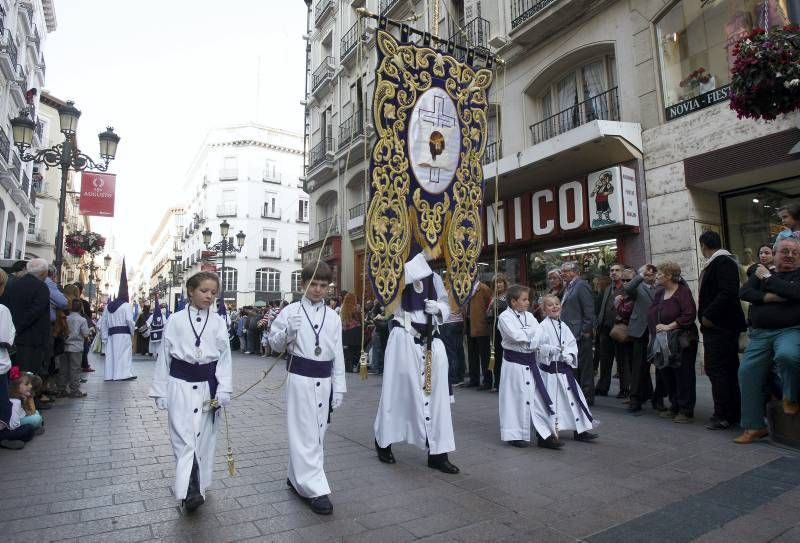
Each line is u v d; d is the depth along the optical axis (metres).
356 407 7.58
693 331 6.12
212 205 46.59
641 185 10.05
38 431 5.79
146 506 3.60
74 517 3.40
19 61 23.41
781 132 8.06
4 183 20.30
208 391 3.65
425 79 5.14
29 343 6.20
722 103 8.92
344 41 21.05
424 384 4.58
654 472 4.35
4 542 3.00
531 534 3.15
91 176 12.44
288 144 49.03
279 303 19.45
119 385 10.16
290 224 48.25
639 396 6.83
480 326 8.95
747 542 3.01
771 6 8.23
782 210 5.44
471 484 4.10
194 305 3.71
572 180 11.14
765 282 4.91
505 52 13.41
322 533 3.16
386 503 3.67
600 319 7.81
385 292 4.61
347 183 20.98
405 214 4.86
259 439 5.59
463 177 5.32
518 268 12.76
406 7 16.89
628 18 10.62
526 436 5.25
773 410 5.14
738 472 4.29
